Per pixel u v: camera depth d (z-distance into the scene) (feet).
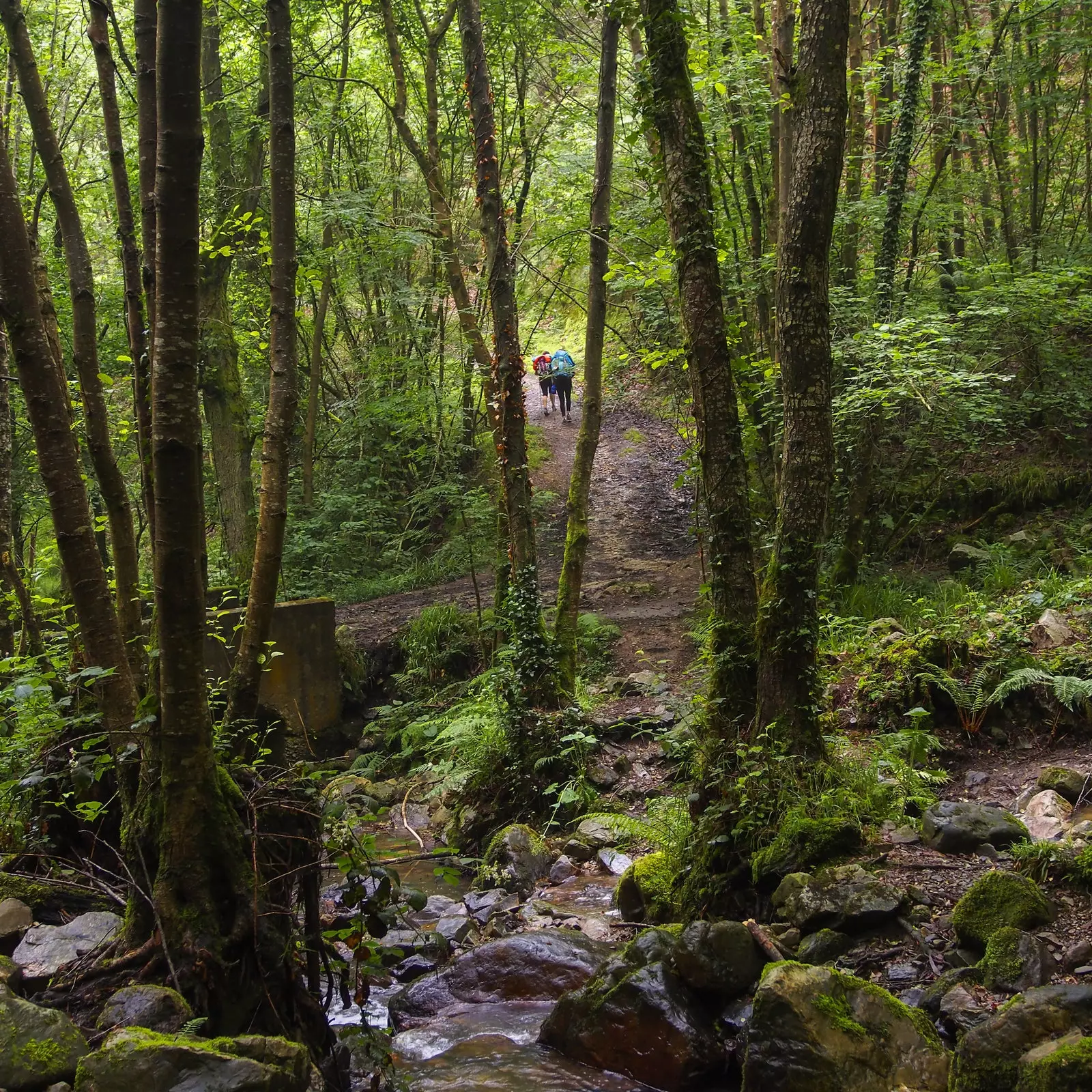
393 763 30.71
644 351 27.14
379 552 51.70
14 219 10.57
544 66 50.93
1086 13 37.45
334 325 57.21
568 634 26.53
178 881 10.42
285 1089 8.71
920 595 31.04
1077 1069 8.63
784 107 16.42
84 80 42.24
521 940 15.64
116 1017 9.46
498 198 25.03
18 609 19.94
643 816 22.66
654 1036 12.10
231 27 44.16
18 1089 8.50
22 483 41.63
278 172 13.65
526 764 24.62
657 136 16.61
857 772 16.52
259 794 11.39
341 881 20.35
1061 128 45.93
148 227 12.62
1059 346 38.22
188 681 10.34
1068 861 13.38
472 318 30.48
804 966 11.28
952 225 40.63
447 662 34.47
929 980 12.09
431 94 32.63
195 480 10.02
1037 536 33.30
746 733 16.31
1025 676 19.76
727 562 16.56
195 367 9.90
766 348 36.24
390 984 15.80
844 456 35.88
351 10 44.98
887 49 33.99
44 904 12.92
